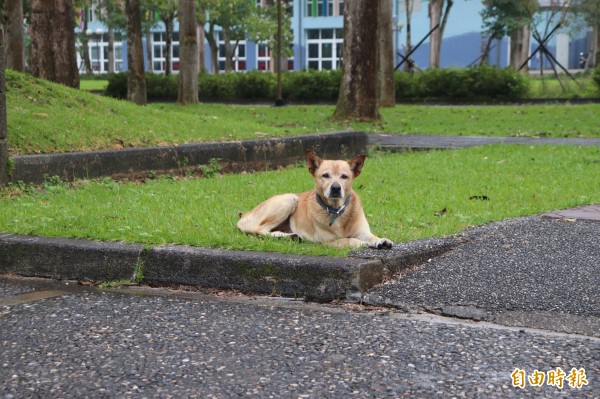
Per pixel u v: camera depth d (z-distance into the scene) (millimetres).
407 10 41281
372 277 5281
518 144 14523
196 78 28281
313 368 3883
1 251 6219
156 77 34344
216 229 6355
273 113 24547
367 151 14523
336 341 4297
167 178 10781
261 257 5441
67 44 18844
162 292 5531
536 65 51125
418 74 32906
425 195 8617
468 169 11039
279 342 4293
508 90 30844
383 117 23188
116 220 6859
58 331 4551
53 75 18797
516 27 39938
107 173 10391
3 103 8898
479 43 50469
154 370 3885
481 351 4098
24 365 3984
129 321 4742
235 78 33844
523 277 5359
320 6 55500
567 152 13023
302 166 12727
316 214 5895
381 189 9094
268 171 11828
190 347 4230
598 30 44656
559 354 4047
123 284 5762
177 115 14570
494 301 4938
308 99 32875
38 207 7809
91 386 3686
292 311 4941
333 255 5465
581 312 4730
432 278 5387
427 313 4883
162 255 5711
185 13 27625
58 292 5570
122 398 3539
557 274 5410
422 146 14719
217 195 8602
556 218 7148
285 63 51531
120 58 63844
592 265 5602
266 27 46438
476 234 6418
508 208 7746
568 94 30766
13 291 5617
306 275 5281
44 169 9609
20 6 20375
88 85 44156
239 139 13445
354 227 5965
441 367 3873
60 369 3922
